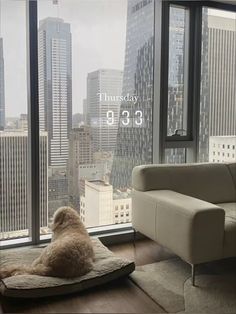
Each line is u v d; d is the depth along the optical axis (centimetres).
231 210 305
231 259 299
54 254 245
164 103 364
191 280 258
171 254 312
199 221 243
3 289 227
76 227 276
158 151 366
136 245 335
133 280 258
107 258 271
